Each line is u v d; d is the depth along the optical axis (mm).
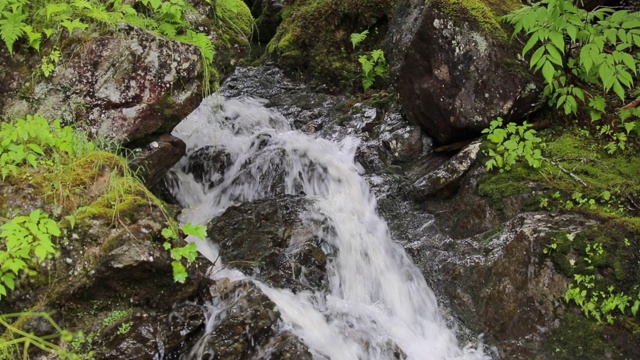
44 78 2641
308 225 2986
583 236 2777
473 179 3158
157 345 2393
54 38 2654
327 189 3336
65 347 2320
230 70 3186
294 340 2469
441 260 3029
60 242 2379
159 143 2818
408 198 3289
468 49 3207
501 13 3307
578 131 3188
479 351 2809
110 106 2693
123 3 2822
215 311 2516
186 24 2926
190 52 2799
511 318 2805
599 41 2979
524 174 3072
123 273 2389
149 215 2486
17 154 2457
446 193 3219
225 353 2414
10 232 2309
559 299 2750
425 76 3330
